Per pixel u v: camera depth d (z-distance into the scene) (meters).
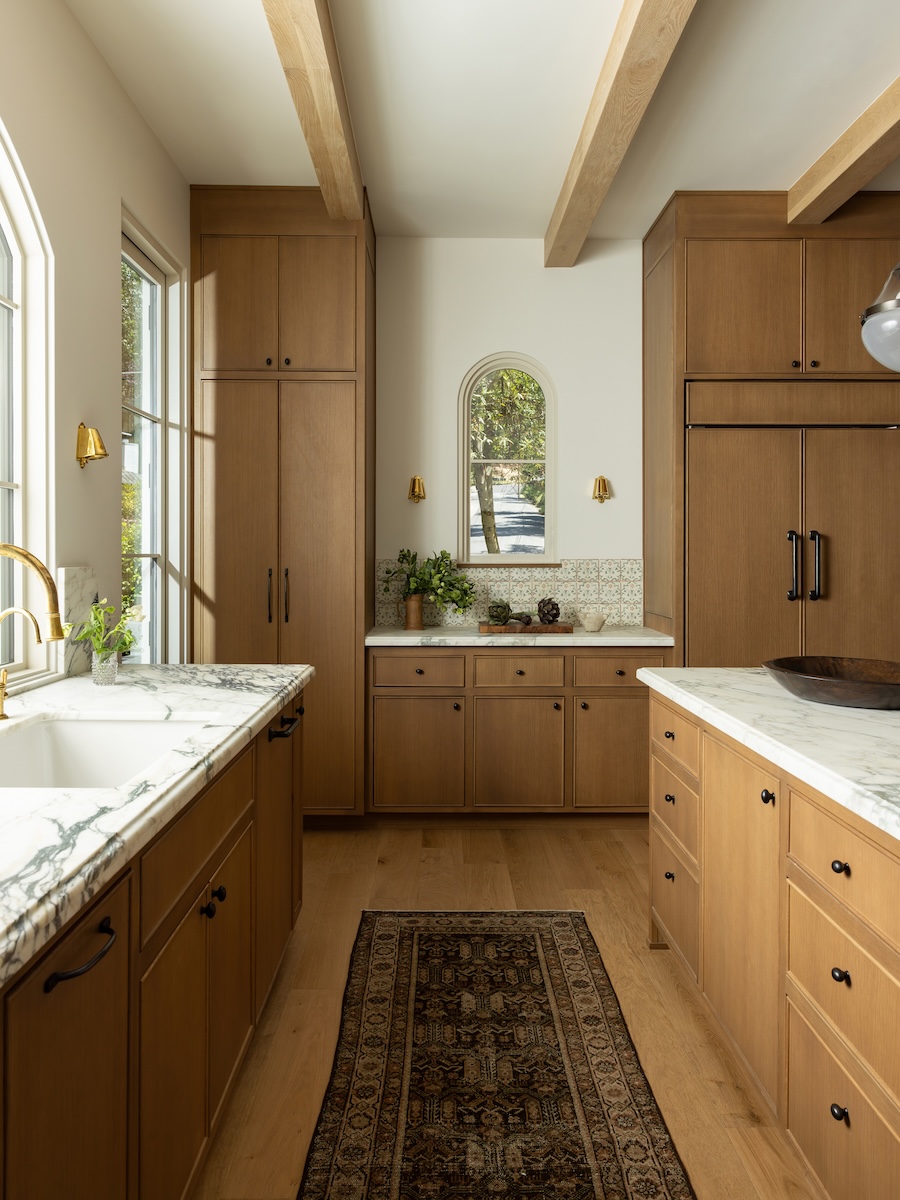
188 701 2.01
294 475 3.77
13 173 2.16
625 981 2.42
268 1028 2.15
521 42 2.61
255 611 3.79
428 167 3.51
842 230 3.79
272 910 2.15
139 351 3.37
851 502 3.83
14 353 2.29
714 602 3.82
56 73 2.36
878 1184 1.23
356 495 3.78
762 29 2.54
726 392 3.80
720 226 3.77
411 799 3.86
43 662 2.35
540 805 3.86
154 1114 1.23
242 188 3.72
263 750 2.03
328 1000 2.30
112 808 1.16
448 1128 1.76
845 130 3.20
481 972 2.47
